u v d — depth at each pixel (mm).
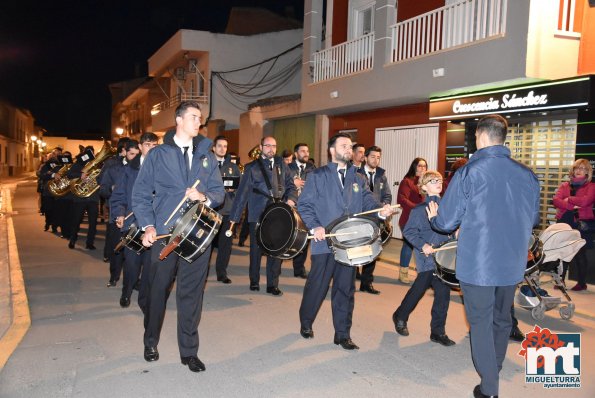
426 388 4676
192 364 4902
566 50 9211
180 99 27609
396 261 10609
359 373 4965
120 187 6930
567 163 9633
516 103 9617
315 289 5703
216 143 9359
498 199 4125
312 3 15562
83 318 6477
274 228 5648
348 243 5262
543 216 10086
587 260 8594
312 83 15383
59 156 14016
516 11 9148
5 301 7152
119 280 8484
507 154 4234
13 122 55406
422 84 11305
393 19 12500
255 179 7953
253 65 24750
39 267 9453
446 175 12102
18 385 4551
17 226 15250
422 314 6926
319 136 16781
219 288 8172
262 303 7316
